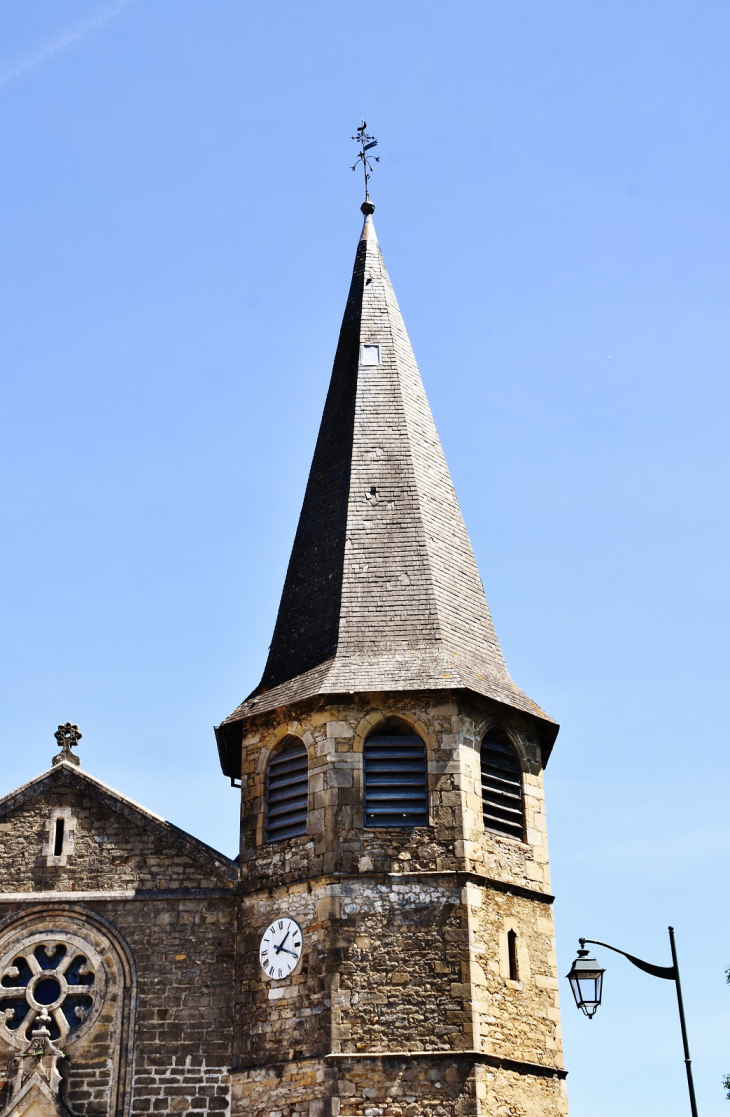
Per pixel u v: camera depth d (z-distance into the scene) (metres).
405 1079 22.69
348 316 33.19
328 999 23.34
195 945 25.11
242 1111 23.53
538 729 27.48
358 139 36.22
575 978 20.98
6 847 25.84
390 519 28.89
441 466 30.77
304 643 27.70
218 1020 24.48
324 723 25.62
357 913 23.98
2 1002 24.75
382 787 25.08
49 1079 23.62
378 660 26.47
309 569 28.97
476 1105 22.44
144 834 26.05
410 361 32.34
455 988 23.36
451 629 27.30
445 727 25.48
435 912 23.98
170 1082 23.97
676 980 20.25
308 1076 23.03
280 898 24.83
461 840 24.55
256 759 26.53
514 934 24.75
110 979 24.83
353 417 30.69
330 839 24.56
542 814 26.53
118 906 25.44
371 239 34.69
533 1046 24.02
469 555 29.58
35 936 25.19
